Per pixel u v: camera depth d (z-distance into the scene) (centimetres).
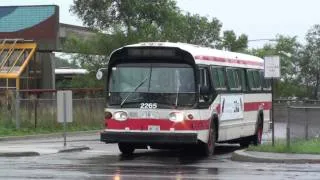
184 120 2806
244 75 3569
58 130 5125
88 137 4750
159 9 6731
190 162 2778
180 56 2831
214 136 3084
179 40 6912
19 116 4953
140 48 2858
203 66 2928
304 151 2928
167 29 6694
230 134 3322
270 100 4109
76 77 7231
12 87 6588
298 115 3900
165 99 2830
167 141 2808
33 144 3859
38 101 5150
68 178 2130
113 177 2166
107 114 2892
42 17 6838
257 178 2164
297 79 9594
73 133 5097
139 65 2875
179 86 2831
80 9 6812
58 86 8194
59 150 3319
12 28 6894
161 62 2855
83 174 2252
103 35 6756
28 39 6838
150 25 6581
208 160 2880
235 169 2467
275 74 3114
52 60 6956
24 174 2242
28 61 6544
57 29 6831
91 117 5556
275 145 3103
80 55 6962
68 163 2688
